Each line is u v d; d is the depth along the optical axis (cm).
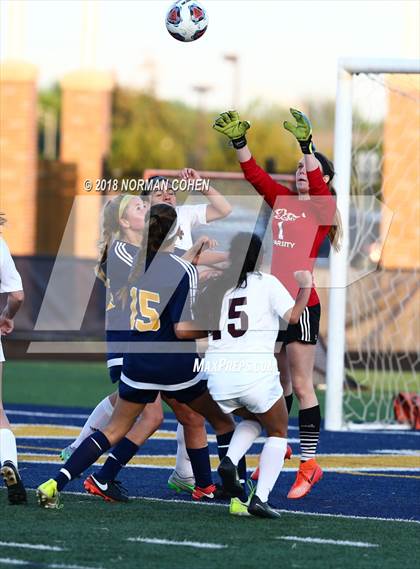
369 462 2780
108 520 1866
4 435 1977
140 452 2819
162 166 11694
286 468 2622
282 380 2372
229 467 1942
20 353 5697
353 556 1655
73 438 3052
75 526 1800
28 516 1869
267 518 1944
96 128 8900
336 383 3453
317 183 2231
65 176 8806
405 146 4625
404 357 5103
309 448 2216
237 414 1997
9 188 8669
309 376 2241
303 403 2230
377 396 4544
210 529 1823
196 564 1561
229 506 2053
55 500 1944
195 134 12219
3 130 8669
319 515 2008
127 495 2139
